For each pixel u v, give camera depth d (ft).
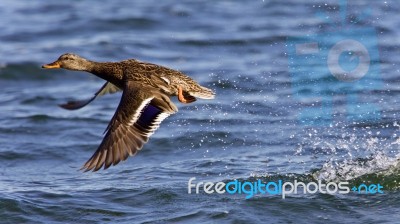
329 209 34.47
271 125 48.14
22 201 36.09
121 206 35.70
